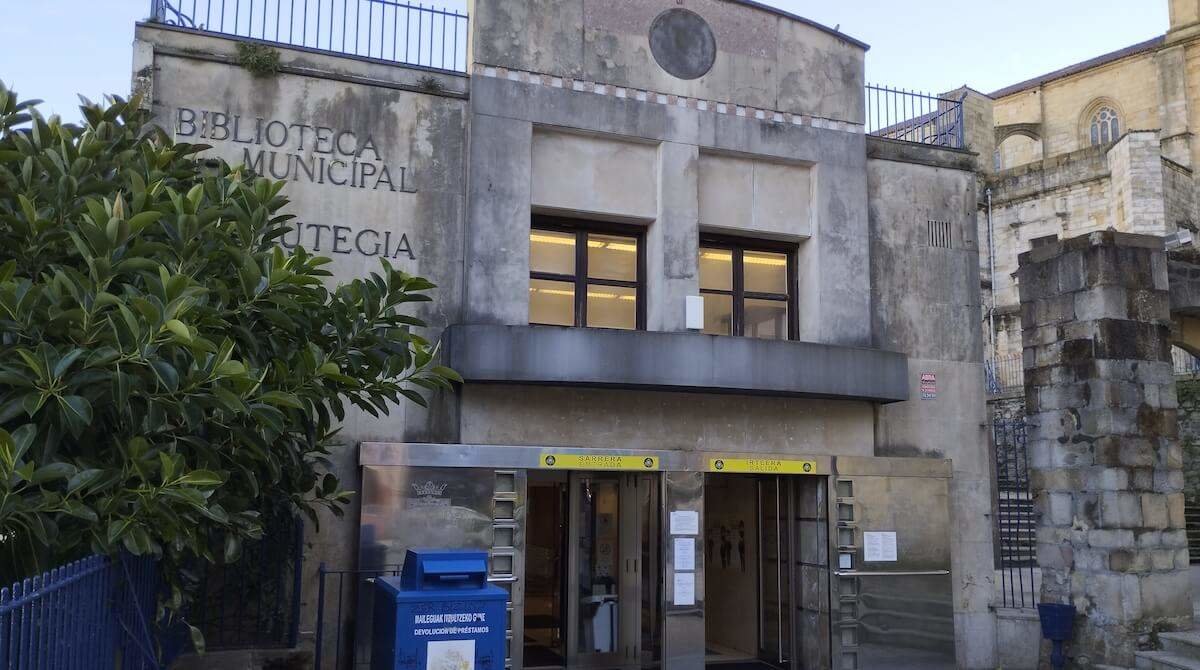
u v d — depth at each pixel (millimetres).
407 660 7297
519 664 10766
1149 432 12281
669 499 11625
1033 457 13148
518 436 11281
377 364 7617
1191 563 20312
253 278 6332
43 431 5328
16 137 6352
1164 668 10992
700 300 11930
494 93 11492
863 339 12758
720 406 12227
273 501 8430
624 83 12086
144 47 10484
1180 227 41906
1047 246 13188
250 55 10836
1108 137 54438
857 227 12992
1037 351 13211
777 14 12984
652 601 11695
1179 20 52375
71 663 4902
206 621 9609
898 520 12516
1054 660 12227
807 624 12484
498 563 10836
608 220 12242
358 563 10359
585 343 10891
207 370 5375
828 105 13102
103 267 5148
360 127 11227
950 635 12461
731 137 12508
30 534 5102
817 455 12305
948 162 13883
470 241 11180
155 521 5566
